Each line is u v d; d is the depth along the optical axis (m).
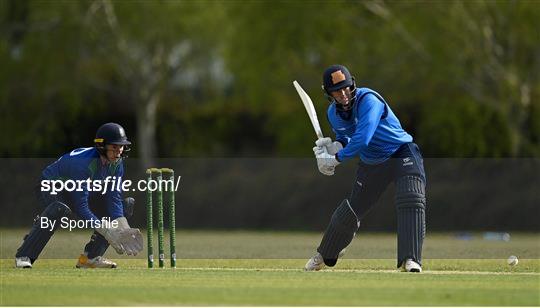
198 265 41.53
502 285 31.00
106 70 133.75
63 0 122.19
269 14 111.94
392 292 29.03
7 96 124.44
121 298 27.91
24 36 126.50
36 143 126.44
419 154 36.84
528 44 105.56
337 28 112.56
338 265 41.28
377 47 111.06
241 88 127.38
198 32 123.81
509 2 104.25
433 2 105.50
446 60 106.69
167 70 128.50
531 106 110.06
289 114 121.19
